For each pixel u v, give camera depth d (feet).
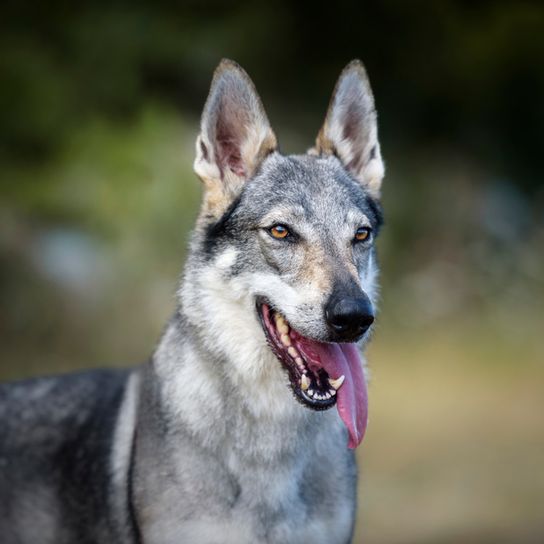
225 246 19.93
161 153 57.47
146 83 62.28
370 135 22.07
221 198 20.85
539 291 64.44
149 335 49.42
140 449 19.61
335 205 20.07
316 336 18.71
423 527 32.37
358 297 18.49
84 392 22.70
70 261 50.24
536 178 74.54
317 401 18.85
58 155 55.98
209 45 63.82
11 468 21.97
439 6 72.23
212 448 18.94
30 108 56.13
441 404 47.32
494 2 74.90
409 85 73.51
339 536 19.69
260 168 20.85
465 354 55.67
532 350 57.16
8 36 58.03
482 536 31.24
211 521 18.90
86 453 21.48
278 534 19.02
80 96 58.59
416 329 59.06
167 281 52.39
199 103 64.54
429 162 72.08
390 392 48.93
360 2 70.59
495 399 48.55
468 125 74.59
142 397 20.26
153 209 54.70
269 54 68.39
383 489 36.22
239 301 19.44
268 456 18.99
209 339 19.44
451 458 39.47
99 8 60.95
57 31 59.52
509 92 75.51
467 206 69.10
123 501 20.35
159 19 61.93
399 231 65.41
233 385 19.17
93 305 49.21
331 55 71.77
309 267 19.24
